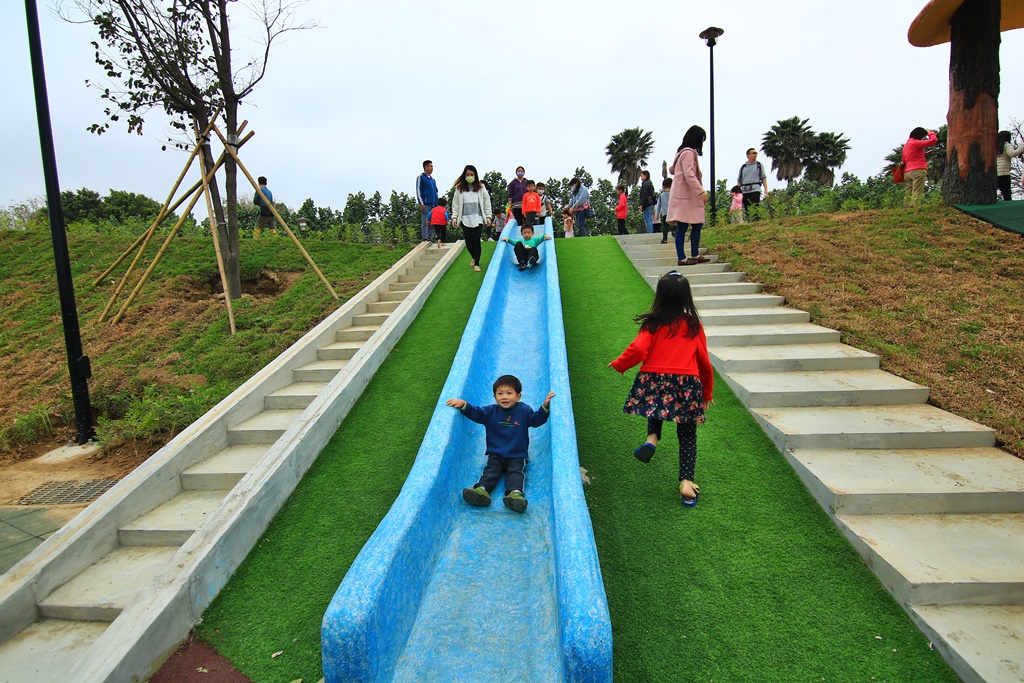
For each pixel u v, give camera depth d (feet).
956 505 12.22
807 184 61.26
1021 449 13.82
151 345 27.50
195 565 11.35
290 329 27.68
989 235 27.12
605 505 13.21
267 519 13.74
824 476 13.07
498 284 26.30
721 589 10.75
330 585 11.92
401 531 10.12
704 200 27.40
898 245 28.09
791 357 18.88
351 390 19.11
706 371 13.12
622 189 52.13
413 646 9.68
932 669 9.09
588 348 21.85
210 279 36.22
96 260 38.34
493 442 13.98
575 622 8.11
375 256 38.81
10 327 31.17
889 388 16.57
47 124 20.22
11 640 11.83
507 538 12.24
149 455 19.76
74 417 22.84
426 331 25.32
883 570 10.73
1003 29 34.99
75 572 13.24
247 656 10.36
